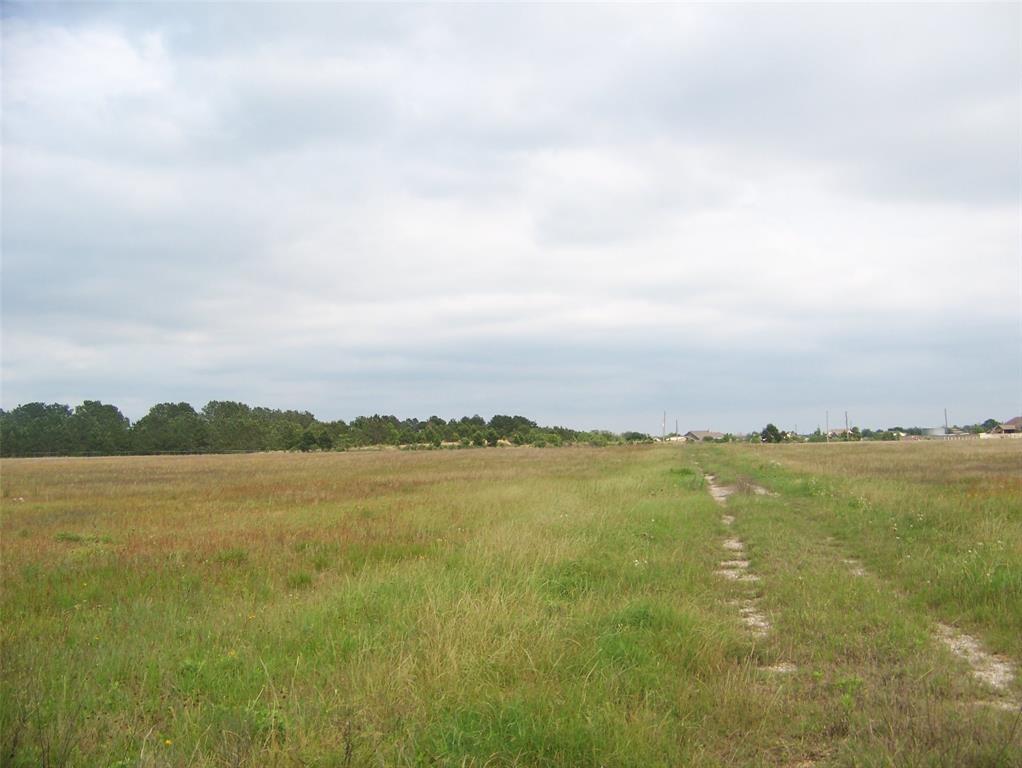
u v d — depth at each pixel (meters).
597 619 7.62
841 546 12.71
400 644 6.60
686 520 15.88
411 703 5.34
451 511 18.33
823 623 7.72
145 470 52.00
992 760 4.37
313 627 7.54
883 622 7.74
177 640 7.52
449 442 116.88
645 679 5.99
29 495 29.05
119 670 6.53
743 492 22.16
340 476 38.25
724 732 5.13
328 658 6.60
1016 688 5.83
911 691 5.68
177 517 19.56
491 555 10.98
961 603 8.40
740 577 10.59
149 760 4.50
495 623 6.98
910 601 8.66
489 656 6.16
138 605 9.00
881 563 10.93
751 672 6.30
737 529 15.06
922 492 18.88
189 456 94.94
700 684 5.95
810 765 4.66
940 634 7.44
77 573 11.34
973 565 9.53
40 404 136.62
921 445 71.81
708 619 7.77
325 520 17.66
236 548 13.22
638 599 8.34
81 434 107.31
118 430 109.88
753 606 8.91
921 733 4.77
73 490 31.45
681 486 24.77
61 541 15.63
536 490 23.81
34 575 11.23
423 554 12.38
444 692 5.51
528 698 5.36
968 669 6.27
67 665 6.62
